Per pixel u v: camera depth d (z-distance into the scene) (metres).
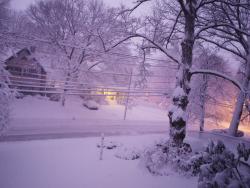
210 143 5.15
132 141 13.88
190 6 9.85
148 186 7.59
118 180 7.81
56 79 23.62
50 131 15.34
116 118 24.45
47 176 7.68
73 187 7.08
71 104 26.39
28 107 21.75
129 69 27.34
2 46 17.52
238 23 15.12
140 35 11.27
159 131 20.12
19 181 7.20
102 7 23.86
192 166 8.68
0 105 9.04
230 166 4.50
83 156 9.92
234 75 27.44
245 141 14.10
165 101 39.94
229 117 35.31
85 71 24.73
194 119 23.20
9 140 12.06
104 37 15.52
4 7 24.91
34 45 19.70
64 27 23.81
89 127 18.20
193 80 21.25
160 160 8.98
